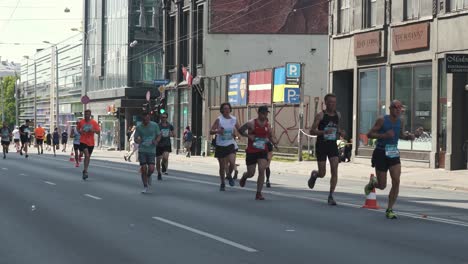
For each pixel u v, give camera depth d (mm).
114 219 14797
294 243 11688
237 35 57062
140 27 76625
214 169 37281
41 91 118438
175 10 62375
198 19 58188
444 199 20438
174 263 10070
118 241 12023
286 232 12898
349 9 40500
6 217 15188
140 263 10117
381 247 11266
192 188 22281
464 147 33000
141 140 20406
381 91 37875
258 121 18516
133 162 43125
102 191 21172
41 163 38781
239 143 53375
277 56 57281
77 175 28594
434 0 33719
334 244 11570
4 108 139625
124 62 76938
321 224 13922
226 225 13836
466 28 31766
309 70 57406
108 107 80938
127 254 10820
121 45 78188
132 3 76188
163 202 18031
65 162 40406
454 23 32500
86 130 25766
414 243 11633
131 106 74688
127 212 15961
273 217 15016
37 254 10922
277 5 57281
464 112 32938
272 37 57250
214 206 17125
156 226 13750
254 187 23000
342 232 12875
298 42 57469
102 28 85500
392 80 36906
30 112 126062
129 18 76062
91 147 26000
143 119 20312
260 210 16297
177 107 61906
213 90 56406
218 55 56875
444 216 15422
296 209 16469
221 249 11172
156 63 77125
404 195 21984
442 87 33531
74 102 98188
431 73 34219
